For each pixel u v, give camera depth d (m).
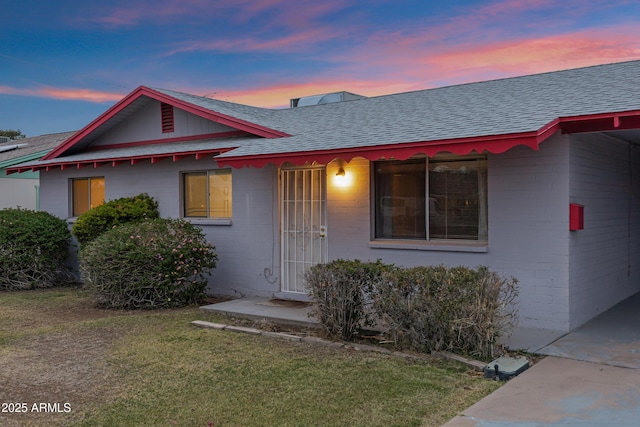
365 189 9.38
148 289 9.77
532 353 6.54
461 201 8.55
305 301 10.07
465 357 6.25
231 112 11.91
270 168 10.62
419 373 5.88
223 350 6.93
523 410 4.80
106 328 8.21
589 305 8.20
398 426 4.57
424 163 8.89
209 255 10.42
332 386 5.54
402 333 6.71
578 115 6.98
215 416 4.85
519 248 7.85
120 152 12.69
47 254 12.87
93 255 9.85
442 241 8.70
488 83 11.65
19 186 19.66
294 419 4.76
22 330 8.17
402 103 11.56
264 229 10.73
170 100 12.02
